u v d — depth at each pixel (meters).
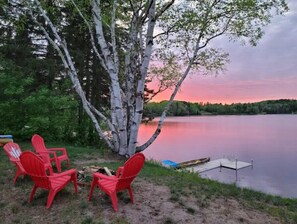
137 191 5.18
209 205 4.86
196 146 44.16
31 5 9.65
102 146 12.29
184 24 9.91
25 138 11.30
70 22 16.56
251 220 4.50
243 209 5.00
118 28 12.08
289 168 27.95
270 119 139.88
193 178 7.59
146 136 52.66
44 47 19.66
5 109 10.45
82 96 9.35
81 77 18.06
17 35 17.00
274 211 5.25
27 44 17.78
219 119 144.00
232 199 5.56
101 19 9.29
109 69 8.82
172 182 6.16
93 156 9.08
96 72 18.44
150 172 7.18
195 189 5.80
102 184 4.46
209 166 25.70
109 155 9.38
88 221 3.85
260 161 32.34
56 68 17.02
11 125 11.01
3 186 5.28
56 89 13.98
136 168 4.50
